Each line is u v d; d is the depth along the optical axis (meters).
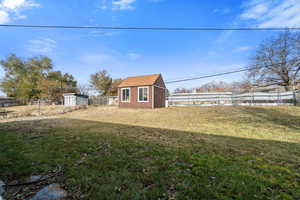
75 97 19.86
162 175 2.28
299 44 16.11
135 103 14.67
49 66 29.94
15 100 24.73
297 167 2.60
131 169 2.49
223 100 15.09
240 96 14.44
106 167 2.57
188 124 7.35
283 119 7.84
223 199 1.72
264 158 2.99
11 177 2.26
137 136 4.88
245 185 2.00
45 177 2.24
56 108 16.22
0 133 5.38
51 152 3.33
